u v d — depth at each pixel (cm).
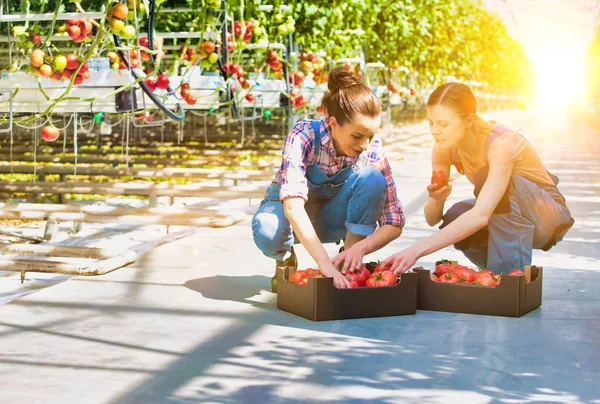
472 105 393
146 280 445
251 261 500
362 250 378
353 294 365
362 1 1129
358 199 387
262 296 410
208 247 548
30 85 598
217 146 1316
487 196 382
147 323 357
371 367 298
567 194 842
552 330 348
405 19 1420
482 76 3180
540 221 410
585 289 428
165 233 638
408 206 740
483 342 330
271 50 791
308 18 1042
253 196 742
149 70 657
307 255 524
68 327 350
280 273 385
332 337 337
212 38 671
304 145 376
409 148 1414
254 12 809
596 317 371
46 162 1056
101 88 601
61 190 755
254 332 344
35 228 661
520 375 290
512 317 370
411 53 1575
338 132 367
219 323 358
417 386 278
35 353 314
